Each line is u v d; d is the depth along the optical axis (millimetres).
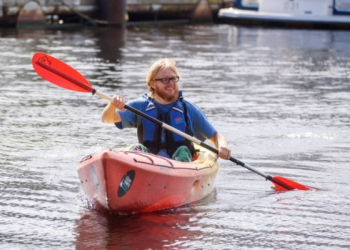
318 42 76062
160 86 21203
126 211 19469
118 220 19062
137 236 17797
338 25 92500
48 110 35094
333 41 77500
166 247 17062
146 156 19688
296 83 46406
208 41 74438
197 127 21891
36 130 30422
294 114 35531
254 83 45906
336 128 32344
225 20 101188
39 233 17906
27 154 26297
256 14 94500
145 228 18422
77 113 34531
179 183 20078
